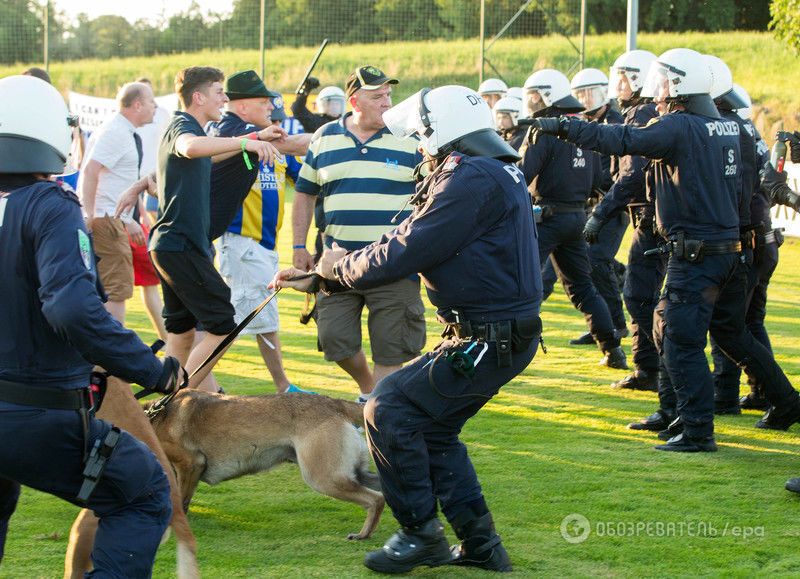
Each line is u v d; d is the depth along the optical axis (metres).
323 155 5.73
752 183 5.57
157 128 8.80
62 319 2.74
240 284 6.17
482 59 20.31
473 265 3.65
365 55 23.52
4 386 2.85
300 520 4.43
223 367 7.60
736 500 4.58
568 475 4.96
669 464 5.16
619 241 8.46
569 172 7.16
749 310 6.13
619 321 8.52
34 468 2.90
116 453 2.98
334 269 3.90
